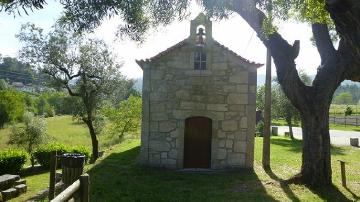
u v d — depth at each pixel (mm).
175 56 16109
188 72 16094
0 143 32062
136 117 31438
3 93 48531
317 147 12734
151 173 14891
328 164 12852
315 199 11266
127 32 11422
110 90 23297
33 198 12727
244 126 15953
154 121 16281
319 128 12750
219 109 16031
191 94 16125
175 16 10461
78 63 22516
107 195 11258
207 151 16281
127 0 9805
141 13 10641
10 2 8398
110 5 9383
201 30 15977
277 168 16375
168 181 13594
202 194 11672
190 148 16312
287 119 32250
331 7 5691
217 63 16016
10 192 13445
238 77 15906
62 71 22547
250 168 15969
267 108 17047
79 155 9977
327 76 12617
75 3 9258
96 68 22719
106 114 29078
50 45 22062
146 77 16234
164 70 16172
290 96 12836
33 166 20375
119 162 17125
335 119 53625
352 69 12289
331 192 12117
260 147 23469
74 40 22406
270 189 12406
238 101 15945
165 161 16219
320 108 12680
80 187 6227
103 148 29453
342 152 23094
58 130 44250
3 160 18078
